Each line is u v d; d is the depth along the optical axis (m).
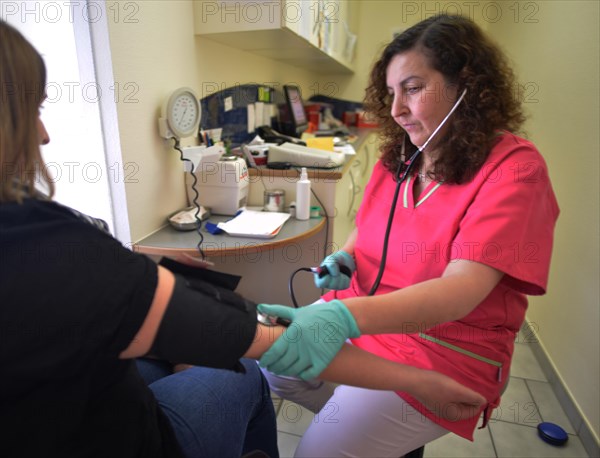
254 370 0.83
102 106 1.11
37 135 0.49
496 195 0.77
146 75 1.22
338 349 0.62
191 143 1.52
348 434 0.84
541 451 1.37
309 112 3.09
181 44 1.40
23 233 0.43
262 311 0.62
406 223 0.94
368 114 1.14
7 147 0.46
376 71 1.07
